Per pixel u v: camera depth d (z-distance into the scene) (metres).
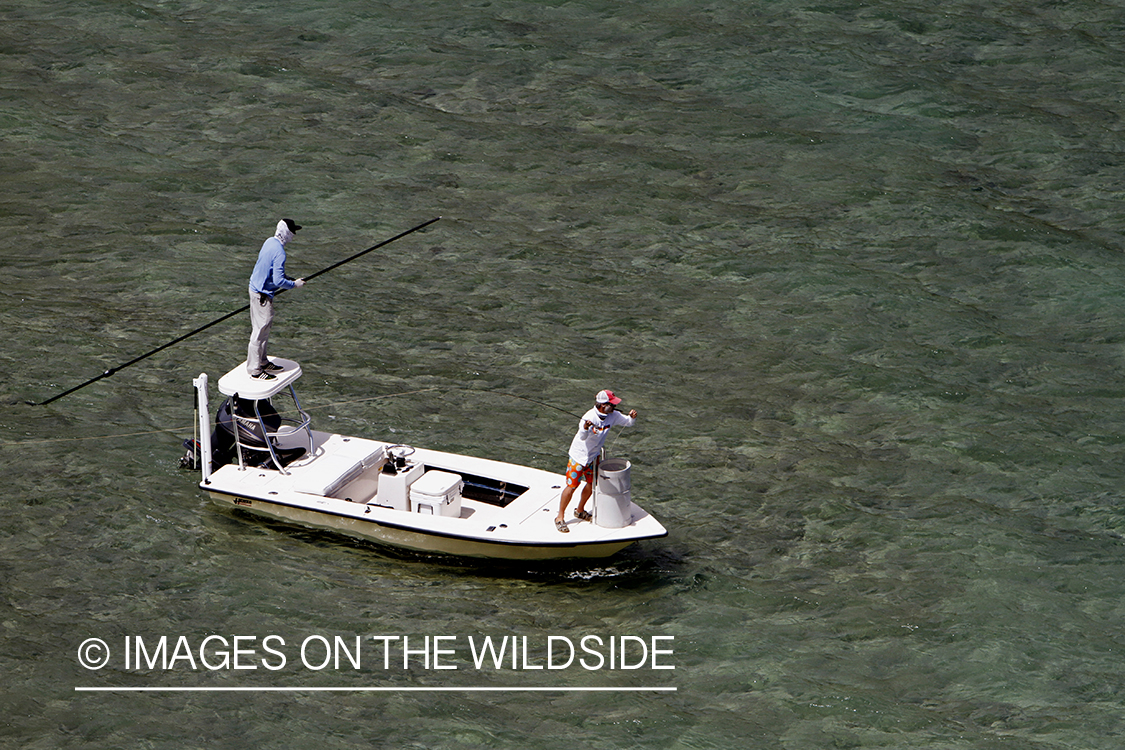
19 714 46.28
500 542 52.94
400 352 72.12
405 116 98.12
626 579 54.69
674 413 67.31
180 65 104.06
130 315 74.38
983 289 79.81
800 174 92.56
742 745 45.66
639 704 47.59
